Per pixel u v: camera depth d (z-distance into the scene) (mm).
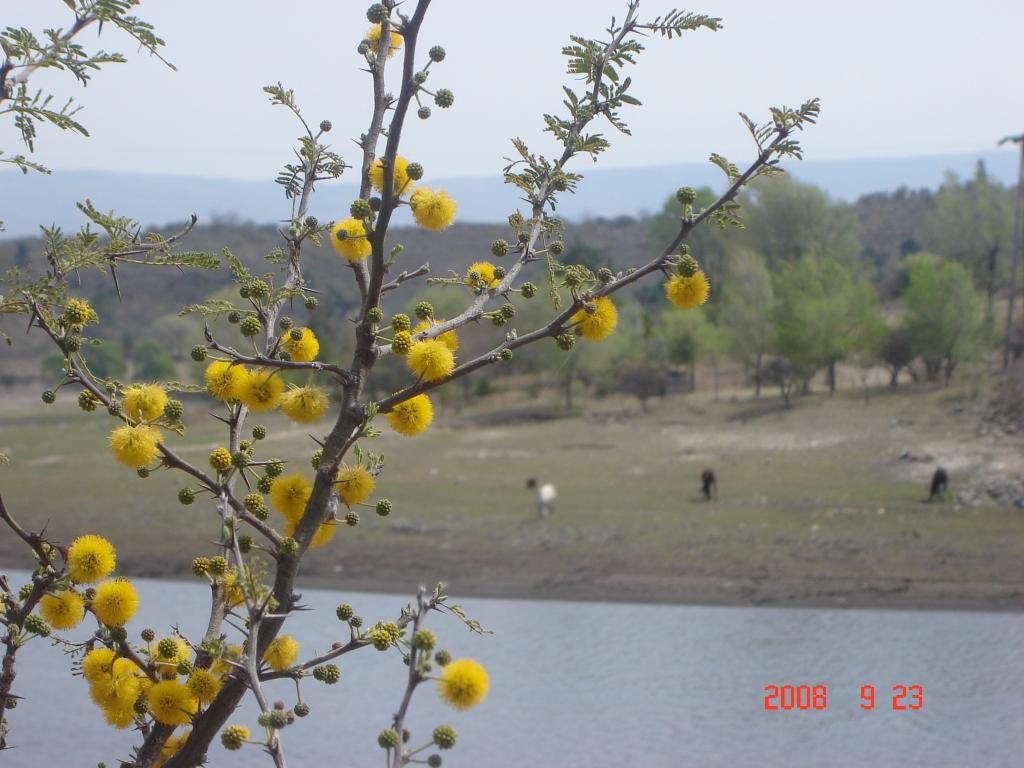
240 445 3117
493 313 3188
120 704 2955
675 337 73188
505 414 70000
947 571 28188
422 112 3002
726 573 28828
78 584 3027
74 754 16297
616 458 50906
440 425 66375
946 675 19719
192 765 2834
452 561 31250
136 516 38094
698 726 17250
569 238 159500
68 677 20141
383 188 2879
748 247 87438
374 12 2814
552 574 29578
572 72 3248
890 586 27078
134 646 3150
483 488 43312
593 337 3139
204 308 2941
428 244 129250
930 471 42500
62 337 2934
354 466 3025
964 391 58438
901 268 102188
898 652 21672
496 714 18094
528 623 25094
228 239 111375
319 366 2918
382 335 2953
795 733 16781
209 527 36281
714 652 22094
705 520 35062
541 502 36344
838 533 32531
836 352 65062
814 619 24672
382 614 25547
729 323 71688
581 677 20328
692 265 3066
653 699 18750
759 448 51281
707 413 64500
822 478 42688
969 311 61969
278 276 3299
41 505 40156
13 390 91875
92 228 3027
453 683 2486
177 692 2854
